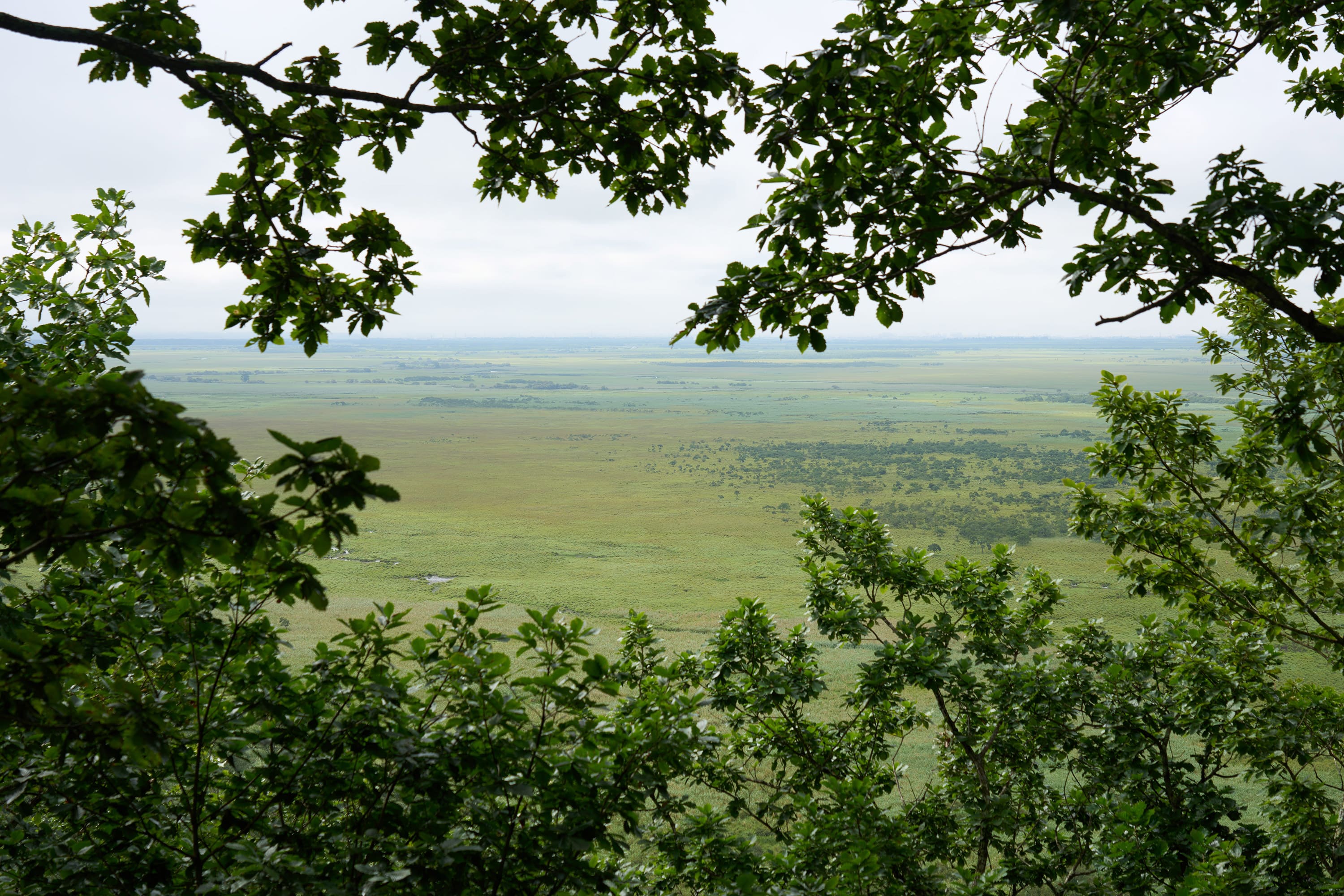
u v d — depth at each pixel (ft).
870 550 34.91
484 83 16.01
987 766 37.17
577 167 17.17
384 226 17.98
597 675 16.26
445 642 17.49
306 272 18.56
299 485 9.87
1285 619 31.71
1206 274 14.34
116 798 16.62
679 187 17.74
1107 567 33.81
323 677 16.98
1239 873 23.89
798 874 24.53
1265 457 30.09
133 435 9.06
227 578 17.38
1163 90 15.06
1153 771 31.30
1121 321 15.34
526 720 16.25
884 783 34.68
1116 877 26.53
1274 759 30.32
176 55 13.99
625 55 15.94
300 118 15.98
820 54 13.83
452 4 14.84
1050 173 15.12
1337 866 26.53
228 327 18.71
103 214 24.81
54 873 15.58
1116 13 15.11
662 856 28.35
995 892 25.23
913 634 32.53
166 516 10.24
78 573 19.98
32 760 16.57
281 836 15.60
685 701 18.02
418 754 15.28
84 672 11.29
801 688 32.22
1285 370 30.09
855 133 15.60
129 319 24.39
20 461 9.32
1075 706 33.47
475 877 16.07
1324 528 28.43
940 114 15.15
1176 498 32.86
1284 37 19.33
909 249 16.17
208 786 17.61
